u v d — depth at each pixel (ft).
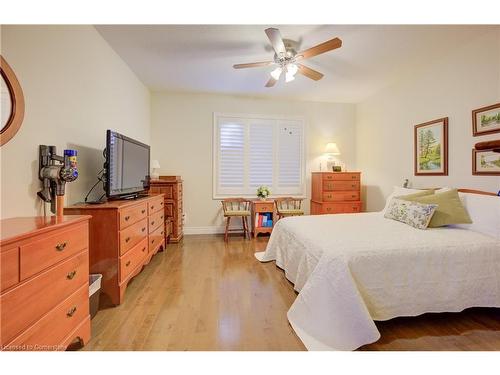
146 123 13.43
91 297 5.70
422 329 5.49
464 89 8.87
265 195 14.34
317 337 5.09
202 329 5.49
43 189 5.57
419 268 5.58
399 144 12.30
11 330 3.27
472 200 7.52
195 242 12.88
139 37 8.36
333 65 10.55
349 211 14.25
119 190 7.88
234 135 14.93
